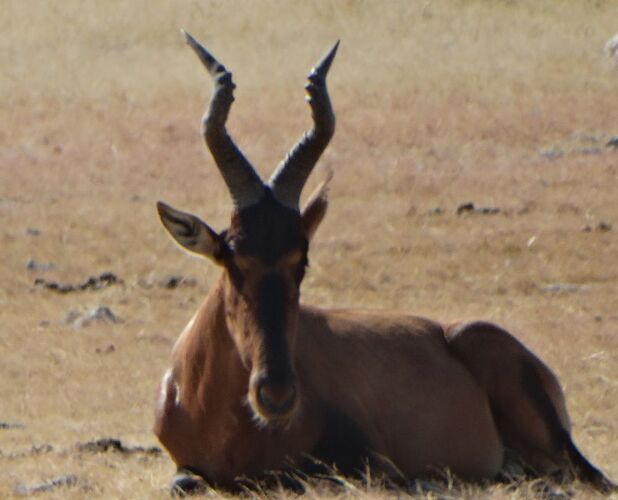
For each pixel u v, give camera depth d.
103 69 124.25
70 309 64.62
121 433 44.47
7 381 52.59
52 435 44.06
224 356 30.92
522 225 80.88
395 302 66.69
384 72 121.00
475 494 32.00
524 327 60.94
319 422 31.89
